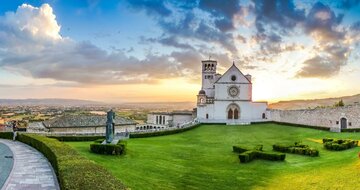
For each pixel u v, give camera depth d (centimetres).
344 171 2950
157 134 7069
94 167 2141
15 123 6725
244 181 3067
